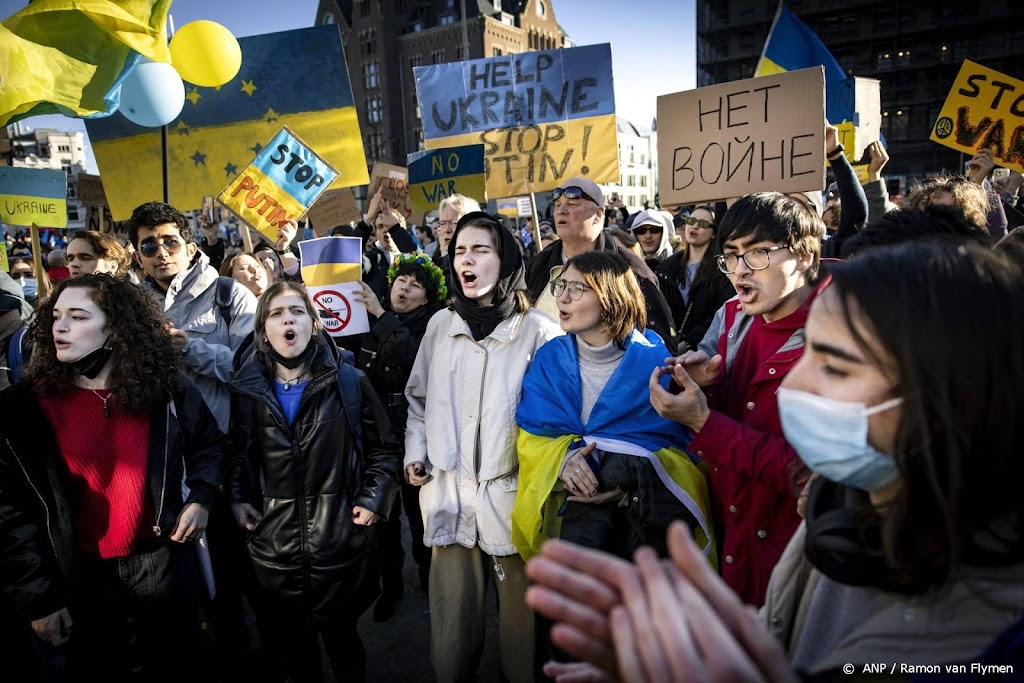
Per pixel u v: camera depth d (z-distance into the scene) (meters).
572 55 4.92
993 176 5.87
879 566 0.78
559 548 0.66
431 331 2.61
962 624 0.74
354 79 72.69
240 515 2.31
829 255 2.84
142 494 2.07
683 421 1.70
